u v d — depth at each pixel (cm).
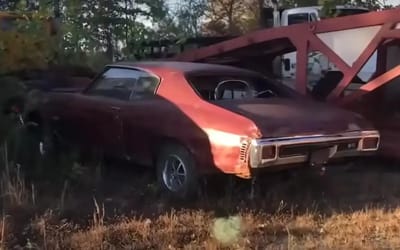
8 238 445
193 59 868
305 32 720
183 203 545
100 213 505
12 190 520
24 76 795
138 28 1059
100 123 647
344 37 892
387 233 483
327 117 554
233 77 618
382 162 688
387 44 706
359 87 727
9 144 634
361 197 575
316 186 603
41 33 848
